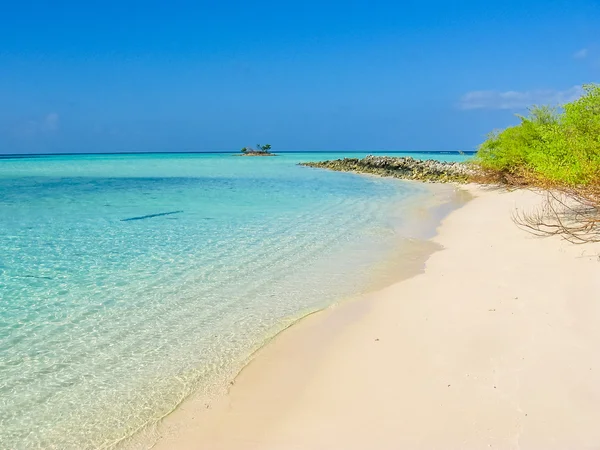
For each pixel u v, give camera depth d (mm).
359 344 6285
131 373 5832
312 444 4234
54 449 4418
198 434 4562
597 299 6773
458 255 10867
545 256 9523
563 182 12508
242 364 6008
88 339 6824
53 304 8211
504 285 8000
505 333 6020
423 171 40625
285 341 6645
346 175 40625
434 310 7246
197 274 10055
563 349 5422
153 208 19594
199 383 5562
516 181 23781
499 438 4066
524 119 22469
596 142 11195
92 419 4883
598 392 4570
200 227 15383
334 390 5148
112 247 12477
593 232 10789
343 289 8938
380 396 4910
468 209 18562
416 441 4121
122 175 40938
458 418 4387
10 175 40562
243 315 7730
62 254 11664
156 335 6957
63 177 38250
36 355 6320
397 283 9086
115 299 8492
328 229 15047
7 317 7613
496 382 4922
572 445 3914
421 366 5445
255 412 4883
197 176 39719
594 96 12164
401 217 17344
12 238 13477
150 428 4703
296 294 8734
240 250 12219
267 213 18375
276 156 107938
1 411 5035
